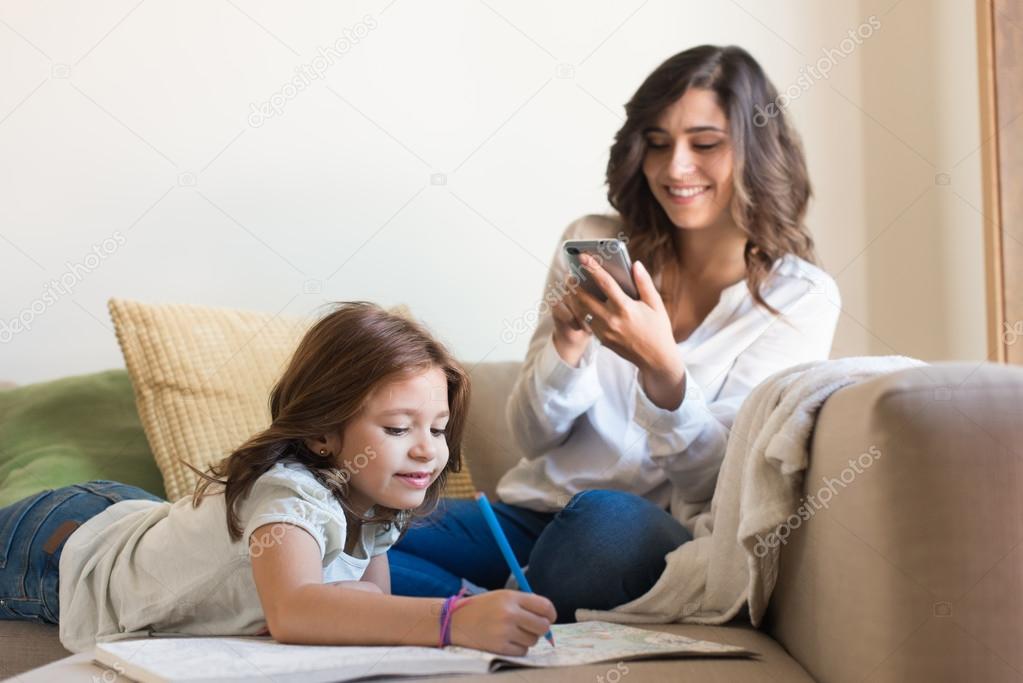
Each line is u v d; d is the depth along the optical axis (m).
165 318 1.87
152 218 2.18
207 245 2.19
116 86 2.17
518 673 0.96
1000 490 1.02
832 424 1.12
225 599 1.20
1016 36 2.19
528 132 2.28
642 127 1.75
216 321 1.91
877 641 1.02
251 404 1.84
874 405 1.02
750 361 1.68
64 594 1.34
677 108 1.72
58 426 1.89
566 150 2.29
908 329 2.38
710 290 1.78
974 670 1.01
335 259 2.23
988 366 1.07
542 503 1.68
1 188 2.13
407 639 1.00
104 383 1.97
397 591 1.53
